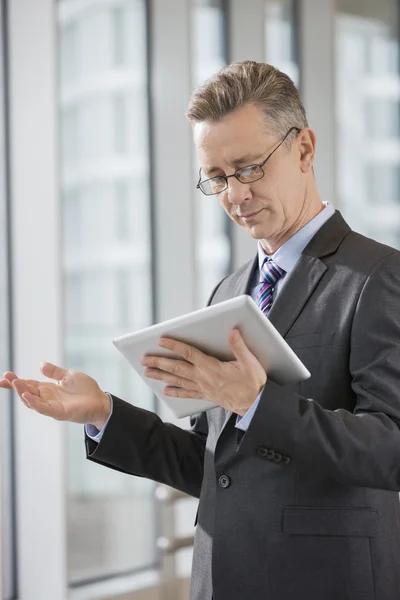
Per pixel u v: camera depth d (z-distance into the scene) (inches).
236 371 57.6
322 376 64.9
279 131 66.8
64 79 147.7
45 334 133.2
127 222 157.2
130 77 156.8
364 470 59.1
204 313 57.1
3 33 134.2
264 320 56.1
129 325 157.8
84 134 150.9
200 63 169.9
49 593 134.5
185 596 146.3
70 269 149.6
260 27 171.0
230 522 66.1
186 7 159.0
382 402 61.2
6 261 135.4
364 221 191.2
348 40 189.8
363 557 63.5
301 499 64.2
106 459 73.1
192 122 68.7
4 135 135.2
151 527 159.2
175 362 59.8
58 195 133.2
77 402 70.3
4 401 136.0
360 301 64.0
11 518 136.3
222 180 67.6
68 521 147.9
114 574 153.6
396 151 196.1
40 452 134.5
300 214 70.2
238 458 66.6
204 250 169.0
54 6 132.0
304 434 58.2
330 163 181.2
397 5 199.5
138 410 74.2
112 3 153.8
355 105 190.4
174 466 74.9
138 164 158.4
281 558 63.9
